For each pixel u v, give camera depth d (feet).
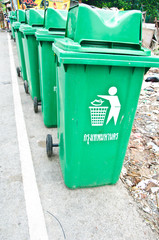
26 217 6.40
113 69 5.35
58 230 6.05
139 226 6.26
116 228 6.18
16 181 7.75
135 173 8.40
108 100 5.77
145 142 10.54
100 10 5.73
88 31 5.22
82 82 5.32
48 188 7.48
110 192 7.45
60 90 6.43
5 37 47.88
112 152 6.79
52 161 8.91
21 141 10.23
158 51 30.76
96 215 6.55
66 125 5.96
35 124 11.87
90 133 6.18
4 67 23.20
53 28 9.39
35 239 5.80
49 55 9.30
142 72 5.60
